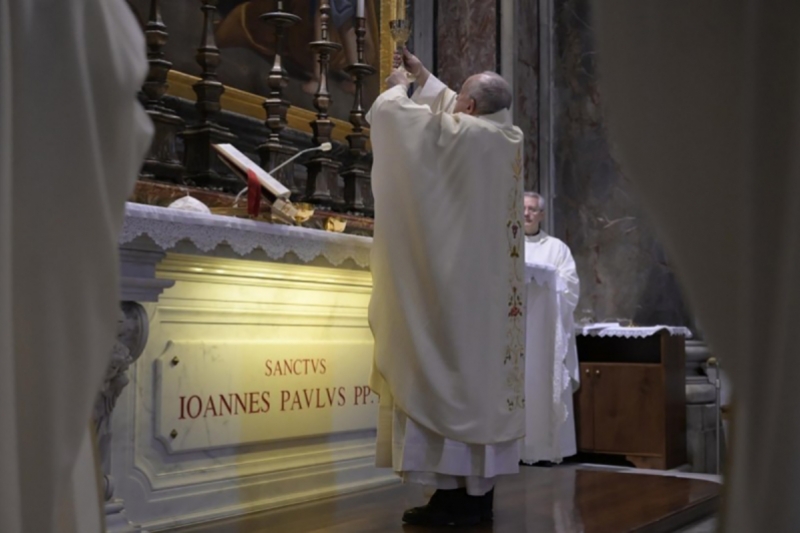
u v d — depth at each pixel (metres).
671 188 1.00
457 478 3.98
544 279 6.64
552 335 6.76
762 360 0.93
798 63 0.92
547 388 6.71
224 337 4.25
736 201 0.97
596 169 9.10
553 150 9.30
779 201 0.92
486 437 3.89
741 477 0.96
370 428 5.03
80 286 1.38
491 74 4.24
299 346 4.59
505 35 8.59
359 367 4.97
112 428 3.70
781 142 0.92
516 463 4.09
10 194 1.25
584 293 9.10
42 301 1.35
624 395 7.31
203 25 5.13
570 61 9.25
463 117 4.02
